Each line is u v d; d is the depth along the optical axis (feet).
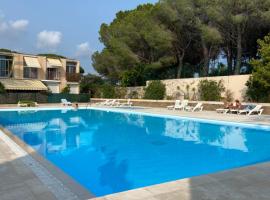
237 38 107.96
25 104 109.40
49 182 19.70
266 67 72.49
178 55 126.82
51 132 54.24
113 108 101.55
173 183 18.84
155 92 112.98
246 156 35.29
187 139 47.01
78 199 16.81
